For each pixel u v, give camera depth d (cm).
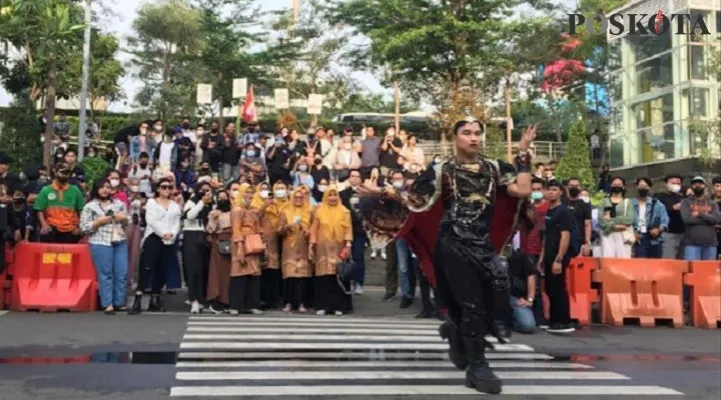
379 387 606
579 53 3397
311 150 1880
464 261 582
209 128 2138
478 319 586
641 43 2742
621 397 592
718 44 2230
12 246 1129
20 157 2198
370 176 1377
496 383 588
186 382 617
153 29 3431
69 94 2886
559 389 618
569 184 1176
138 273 1140
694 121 2116
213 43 3744
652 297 1144
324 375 657
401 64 3316
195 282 1133
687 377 696
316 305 1174
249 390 589
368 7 3347
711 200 1227
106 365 692
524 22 3197
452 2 3250
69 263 1131
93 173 1717
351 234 1167
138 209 1287
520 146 603
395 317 1149
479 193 588
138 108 3453
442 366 711
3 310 1106
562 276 1036
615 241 1233
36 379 624
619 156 2867
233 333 911
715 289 1145
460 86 3177
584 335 1016
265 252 1171
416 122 3856
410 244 643
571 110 3581
